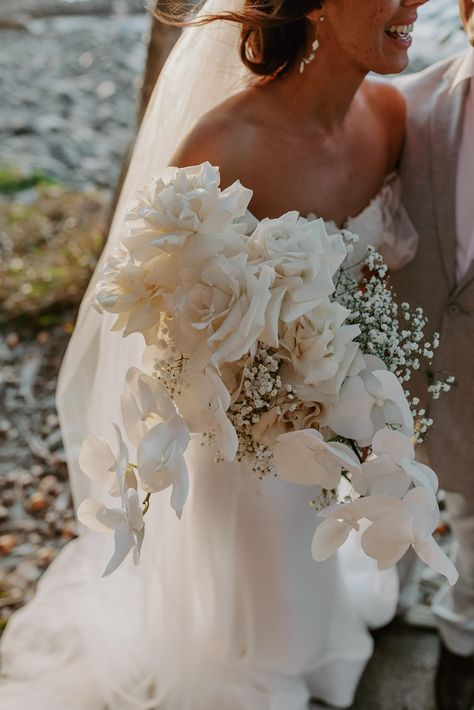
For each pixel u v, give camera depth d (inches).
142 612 84.2
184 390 52.8
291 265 51.3
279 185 67.7
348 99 67.7
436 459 73.5
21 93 237.6
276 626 80.2
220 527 75.9
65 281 149.0
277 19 62.4
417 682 89.8
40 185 189.3
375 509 49.3
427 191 71.4
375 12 60.2
